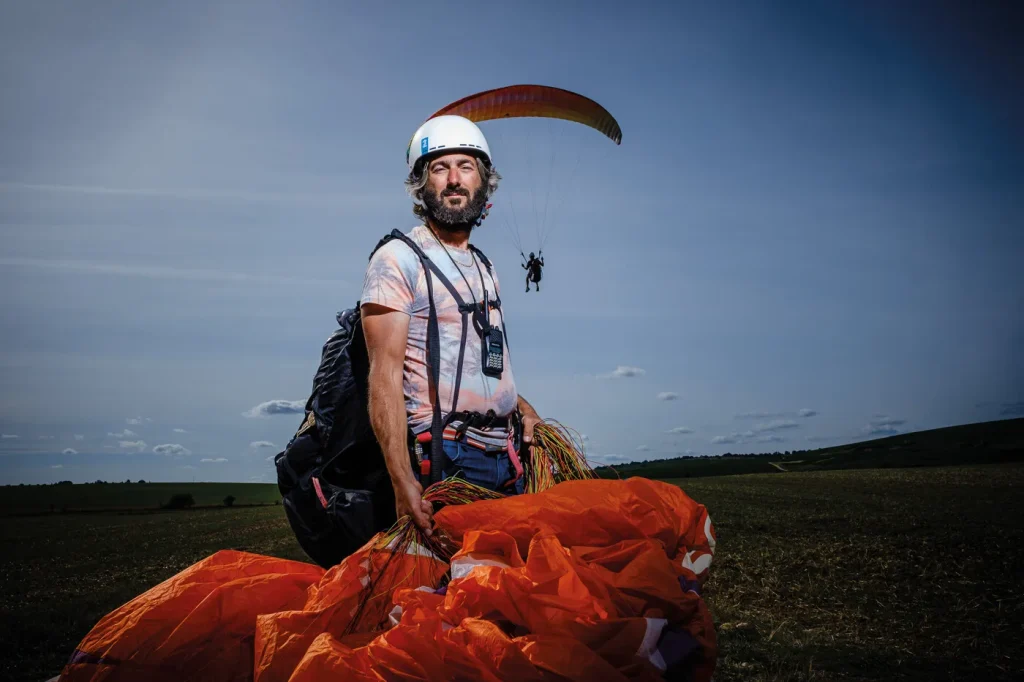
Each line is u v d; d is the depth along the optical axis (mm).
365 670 1836
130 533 35531
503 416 2641
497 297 2768
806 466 94250
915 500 35094
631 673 1839
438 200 2695
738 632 8469
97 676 2117
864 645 8148
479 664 1812
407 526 2256
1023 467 57750
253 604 2240
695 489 44750
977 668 7387
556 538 2037
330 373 2621
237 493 105375
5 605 11742
